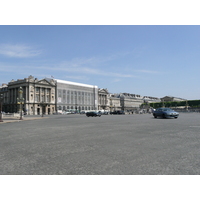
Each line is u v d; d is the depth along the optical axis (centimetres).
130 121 2373
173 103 13462
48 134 1242
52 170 491
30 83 9606
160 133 1136
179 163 527
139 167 499
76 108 11362
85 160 577
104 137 1034
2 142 967
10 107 10244
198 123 1814
